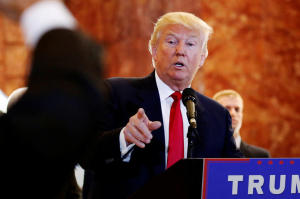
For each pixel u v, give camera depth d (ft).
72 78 4.22
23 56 22.66
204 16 22.81
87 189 8.93
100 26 21.85
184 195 6.20
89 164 8.34
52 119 4.07
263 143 23.89
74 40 4.31
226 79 23.38
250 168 6.34
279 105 23.99
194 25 9.57
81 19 21.72
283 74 23.98
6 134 4.17
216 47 23.25
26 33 4.26
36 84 4.17
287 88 23.98
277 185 6.52
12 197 4.26
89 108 4.31
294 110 24.03
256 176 6.39
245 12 23.52
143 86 10.07
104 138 8.30
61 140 4.13
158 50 9.85
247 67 23.62
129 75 21.71
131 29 21.75
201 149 9.65
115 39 21.81
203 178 6.14
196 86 23.08
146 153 9.23
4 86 22.47
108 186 9.02
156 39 10.05
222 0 23.09
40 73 4.20
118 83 10.07
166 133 9.64
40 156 4.10
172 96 9.74
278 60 23.94
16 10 4.00
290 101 24.03
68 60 4.22
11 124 4.12
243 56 23.57
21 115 4.10
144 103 9.79
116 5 21.77
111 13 21.85
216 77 23.25
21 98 4.22
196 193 6.17
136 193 6.30
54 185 4.39
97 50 4.58
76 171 8.86
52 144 4.10
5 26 22.44
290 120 24.08
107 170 8.63
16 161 4.14
